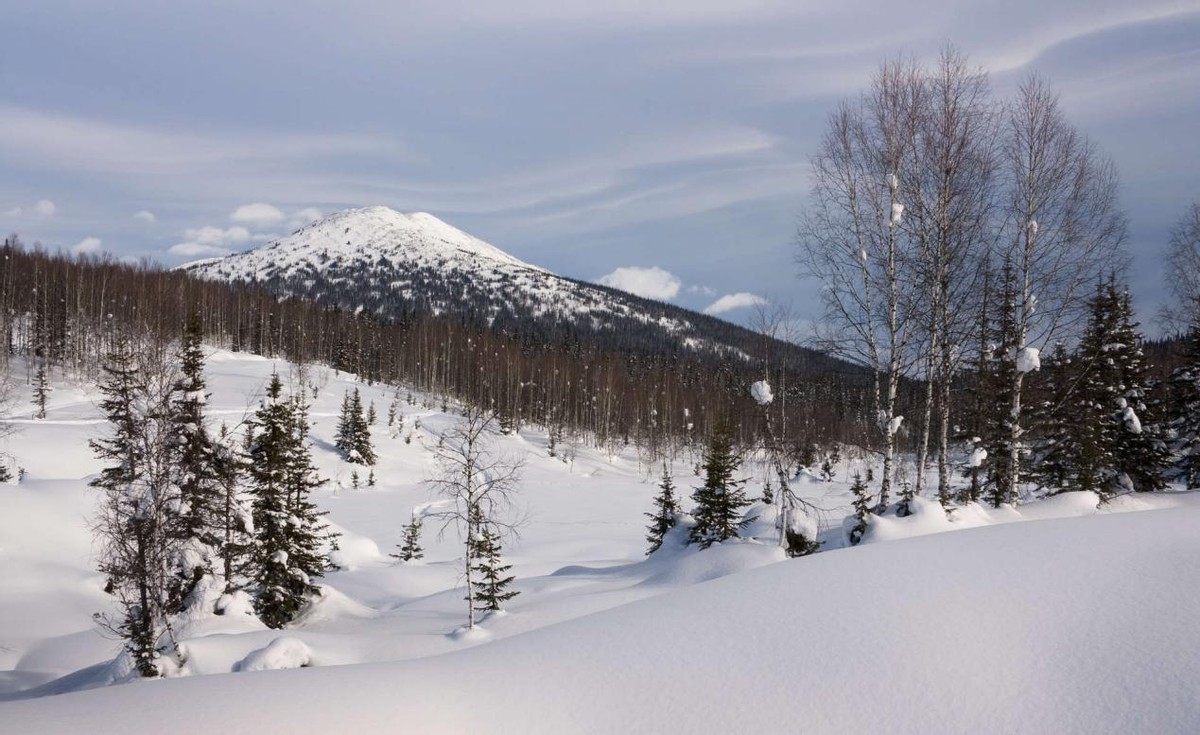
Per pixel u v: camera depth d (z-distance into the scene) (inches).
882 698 224.2
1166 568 279.0
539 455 3100.4
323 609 792.3
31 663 783.7
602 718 236.8
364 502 2016.5
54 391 2662.4
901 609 280.8
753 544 670.5
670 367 5684.1
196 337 766.5
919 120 611.5
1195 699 194.5
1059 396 929.5
